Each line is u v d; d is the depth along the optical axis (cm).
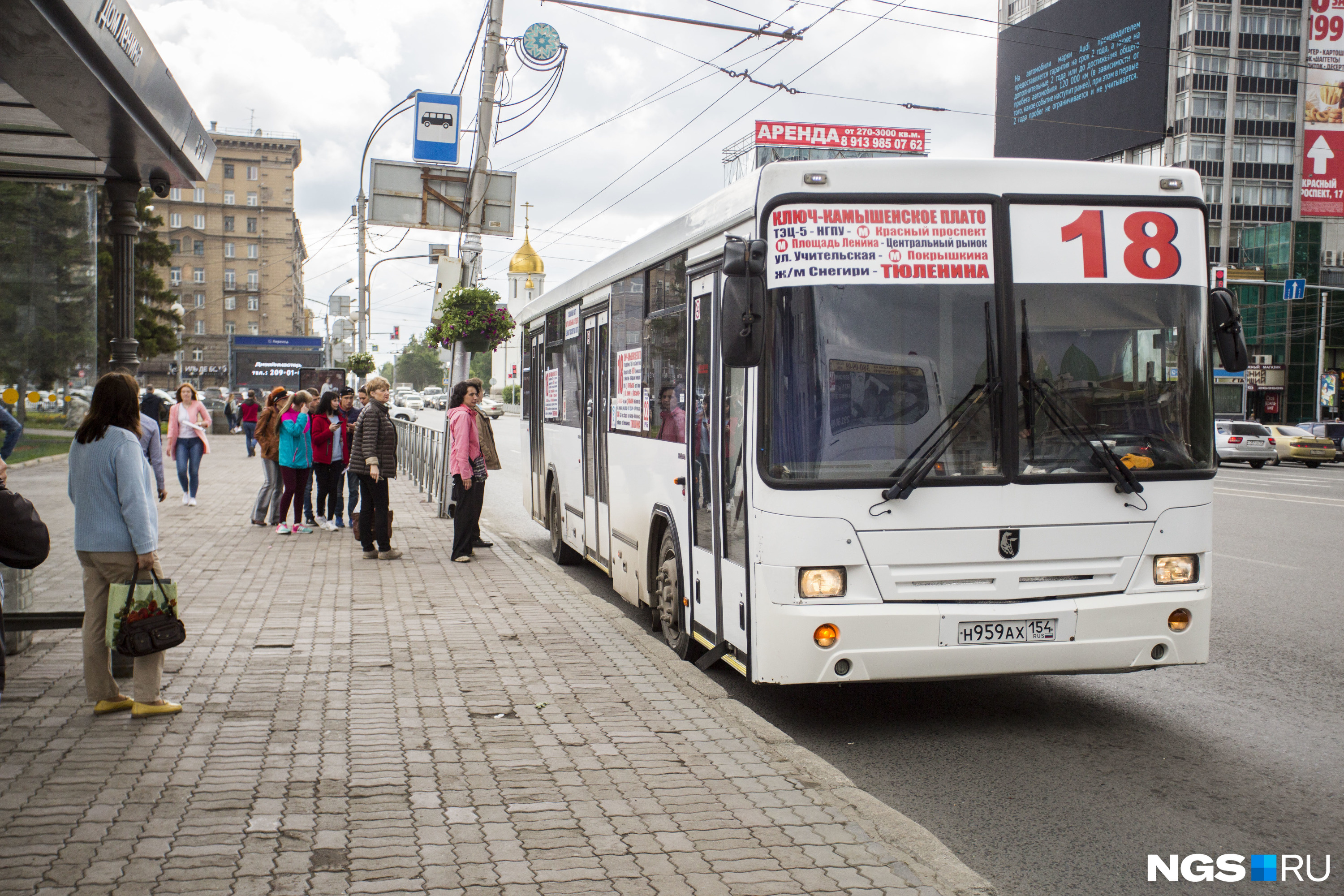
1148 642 605
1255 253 7312
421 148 1905
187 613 909
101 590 595
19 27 517
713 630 692
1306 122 7012
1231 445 3878
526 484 1525
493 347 1781
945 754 595
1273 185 7288
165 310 5616
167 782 491
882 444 587
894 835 437
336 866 402
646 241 868
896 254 597
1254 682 752
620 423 958
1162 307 617
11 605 689
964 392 594
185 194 12125
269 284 12400
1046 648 591
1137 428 609
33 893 376
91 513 582
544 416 1378
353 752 539
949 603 587
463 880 390
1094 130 7169
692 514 738
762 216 596
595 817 454
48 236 757
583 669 721
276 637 819
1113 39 7000
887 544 582
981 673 589
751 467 603
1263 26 7200
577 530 1159
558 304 1265
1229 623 950
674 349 790
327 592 1018
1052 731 639
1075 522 597
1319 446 4012
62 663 711
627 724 594
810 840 430
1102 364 607
